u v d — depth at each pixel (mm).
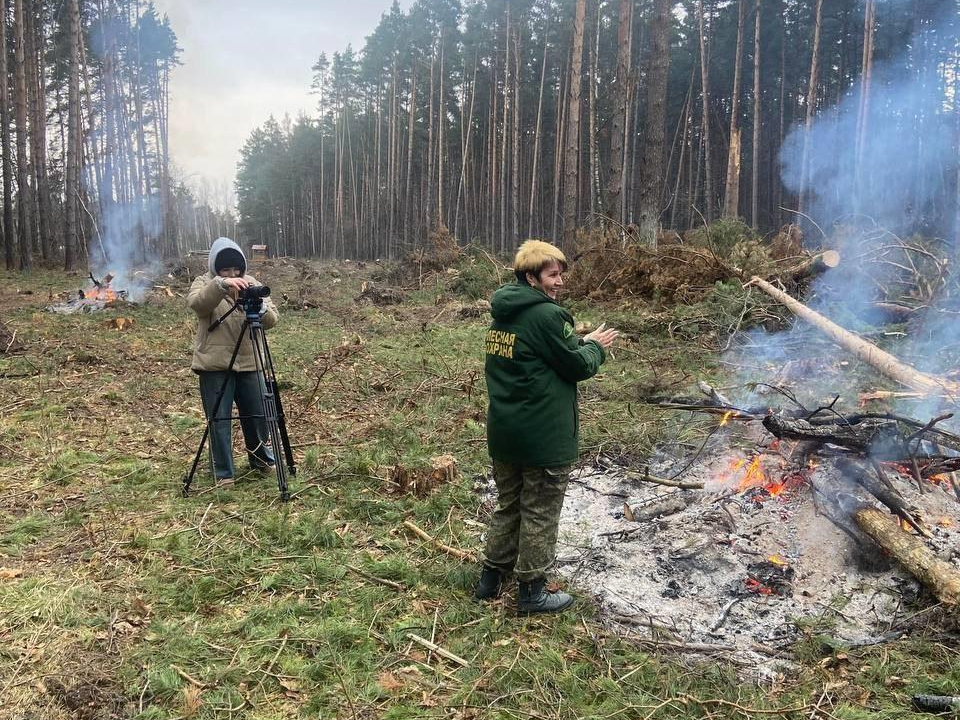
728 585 3342
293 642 2896
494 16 42469
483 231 46719
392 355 8758
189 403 6609
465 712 2506
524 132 45688
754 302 9117
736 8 35781
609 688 2611
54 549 3691
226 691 2582
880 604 3150
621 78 15094
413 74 46219
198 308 4418
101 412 6227
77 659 2742
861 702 2559
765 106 38375
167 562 3564
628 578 3434
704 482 4238
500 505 3234
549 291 3074
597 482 4488
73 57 21328
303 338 9992
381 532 3959
